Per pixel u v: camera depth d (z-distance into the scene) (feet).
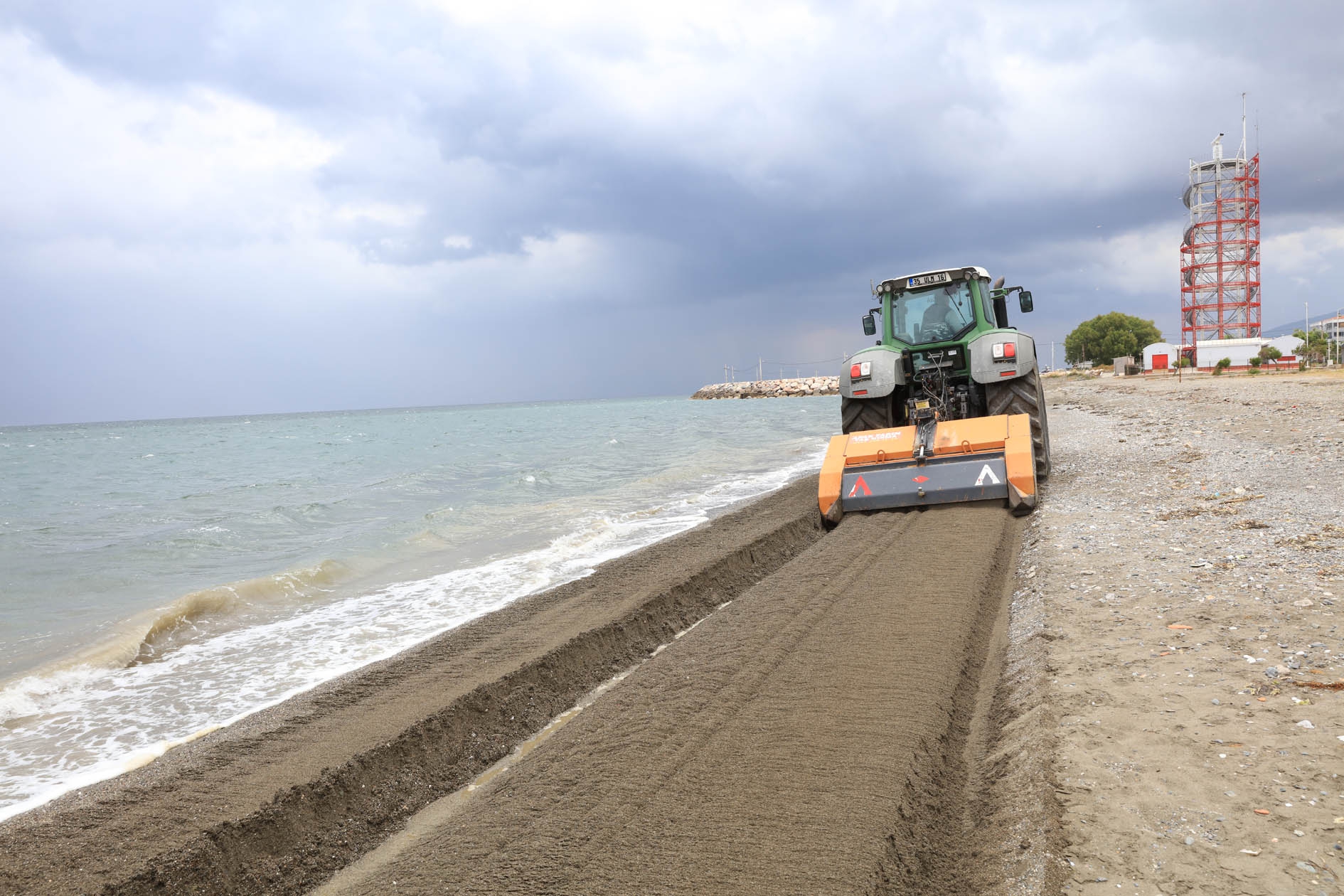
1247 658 12.79
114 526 44.80
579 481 58.03
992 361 29.09
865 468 26.63
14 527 44.29
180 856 10.25
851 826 9.43
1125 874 8.02
